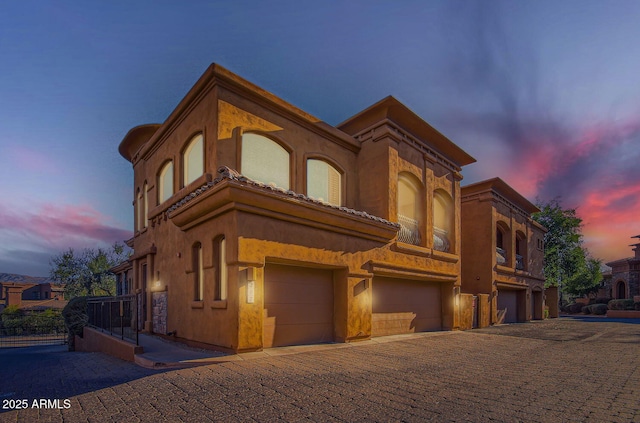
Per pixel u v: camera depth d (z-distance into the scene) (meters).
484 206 21.36
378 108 14.37
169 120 12.99
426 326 15.41
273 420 4.56
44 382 6.99
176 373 6.85
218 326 9.01
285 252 9.45
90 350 14.35
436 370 7.55
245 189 8.46
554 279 35.94
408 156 15.16
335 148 14.28
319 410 4.93
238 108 10.97
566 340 13.30
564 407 5.20
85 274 44.38
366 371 7.24
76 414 4.82
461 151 17.66
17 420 4.63
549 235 36.28
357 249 11.62
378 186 14.24
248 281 8.59
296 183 12.47
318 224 10.31
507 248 23.41
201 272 10.44
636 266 42.19
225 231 8.91
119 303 12.26
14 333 33.84
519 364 8.45
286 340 9.81
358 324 11.28
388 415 4.77
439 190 17.05
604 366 8.30
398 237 14.22
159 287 12.88
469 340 12.83
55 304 49.72
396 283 14.12
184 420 4.57
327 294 11.13
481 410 5.01
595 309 38.94
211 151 10.41
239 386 5.97
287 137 12.36
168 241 12.63
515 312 24.78
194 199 9.45
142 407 5.04
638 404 5.39
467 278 21.50
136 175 17.48
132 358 9.07
